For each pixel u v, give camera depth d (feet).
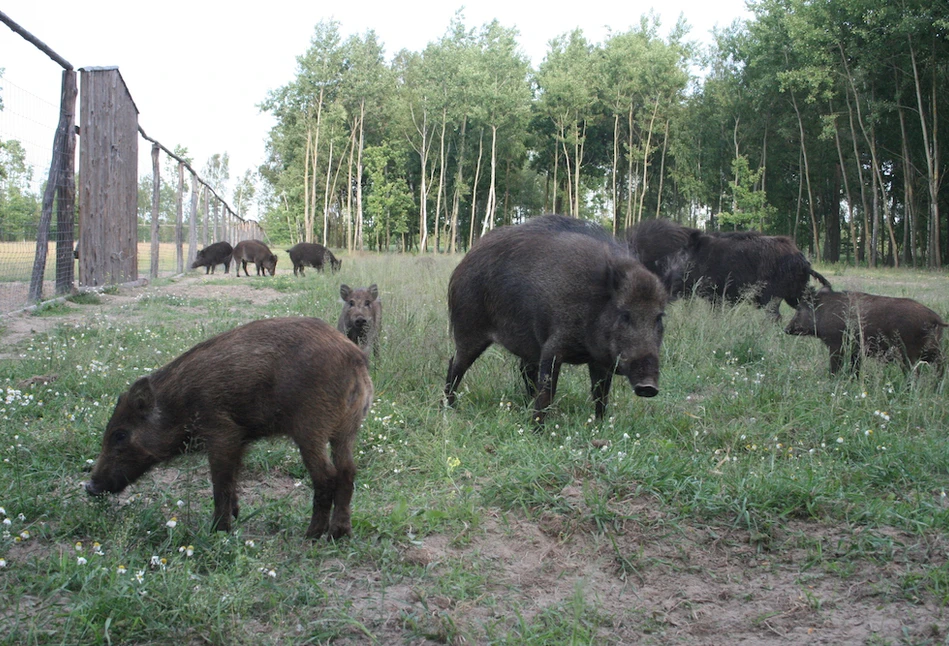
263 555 12.55
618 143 206.28
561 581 12.80
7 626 10.40
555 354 20.56
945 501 15.72
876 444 18.63
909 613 11.77
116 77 49.62
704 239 38.68
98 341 27.94
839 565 13.23
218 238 106.63
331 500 13.65
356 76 201.67
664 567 13.25
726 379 25.94
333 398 13.24
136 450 13.50
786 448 19.24
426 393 23.84
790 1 131.64
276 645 10.53
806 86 128.98
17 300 38.96
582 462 16.80
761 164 158.20
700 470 16.61
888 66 122.01
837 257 159.84
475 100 180.24
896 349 24.89
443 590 12.14
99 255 49.37
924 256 146.82
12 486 14.96
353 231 253.65
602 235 22.43
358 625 10.87
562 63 200.85
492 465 17.76
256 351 13.23
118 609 10.77
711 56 172.65
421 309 33.96
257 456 17.56
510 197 231.09
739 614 11.87
